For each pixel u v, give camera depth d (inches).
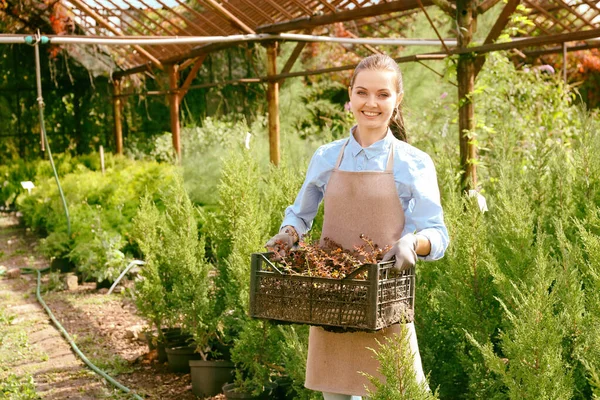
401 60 263.0
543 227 165.9
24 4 590.6
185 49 488.7
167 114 687.7
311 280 102.3
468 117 232.5
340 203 112.6
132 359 246.7
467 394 132.5
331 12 320.2
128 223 385.7
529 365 108.6
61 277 374.9
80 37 312.5
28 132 672.4
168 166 470.9
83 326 289.6
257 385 185.2
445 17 429.7
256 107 678.5
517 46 226.7
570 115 345.7
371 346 110.7
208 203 457.4
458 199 172.6
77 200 415.8
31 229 502.0
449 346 143.3
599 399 101.6
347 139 116.3
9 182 604.7
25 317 305.3
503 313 133.9
